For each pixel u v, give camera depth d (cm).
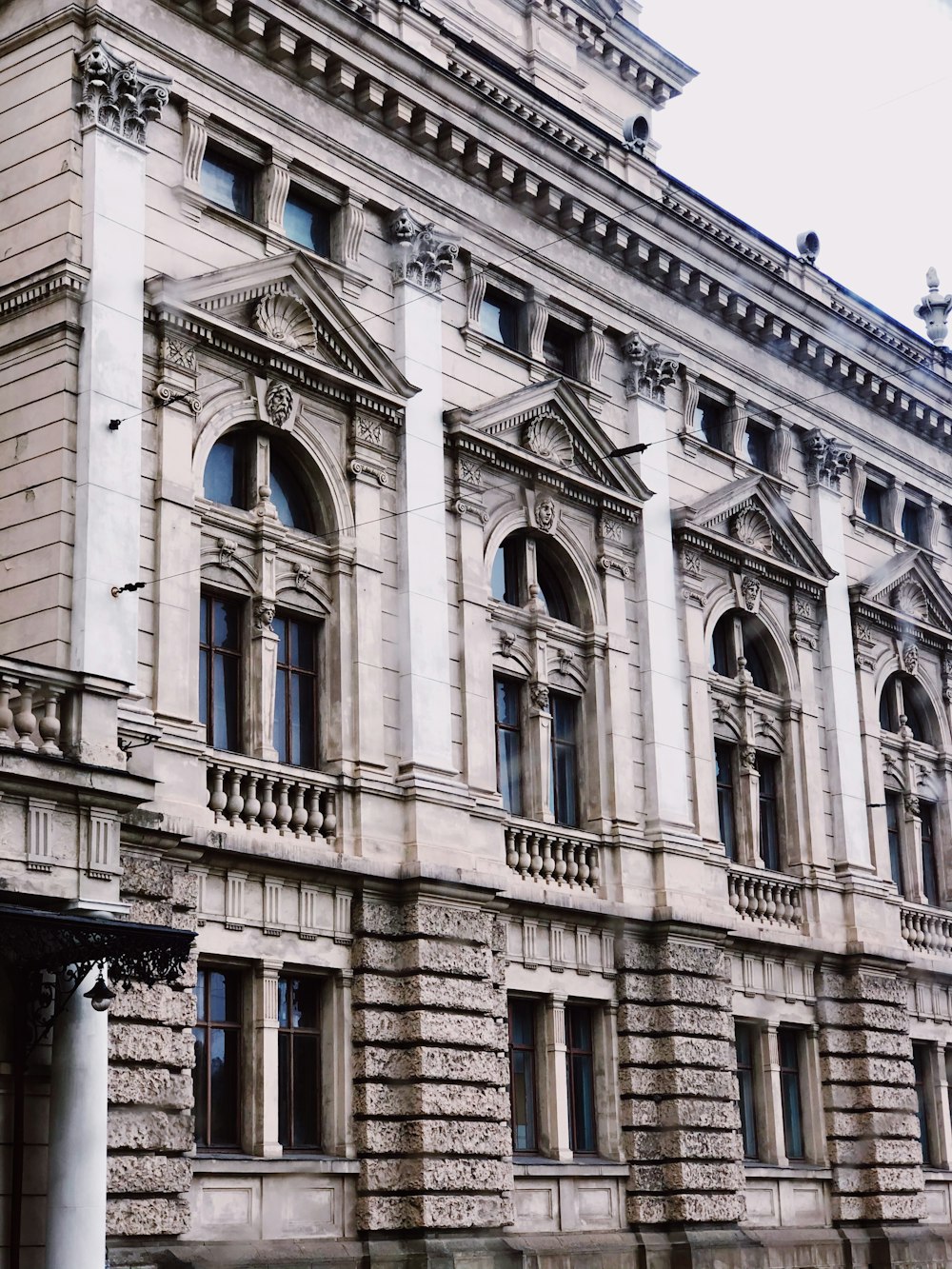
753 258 3722
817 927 3594
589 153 3531
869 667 3922
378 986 2719
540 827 3062
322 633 2841
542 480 3209
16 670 2283
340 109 3012
